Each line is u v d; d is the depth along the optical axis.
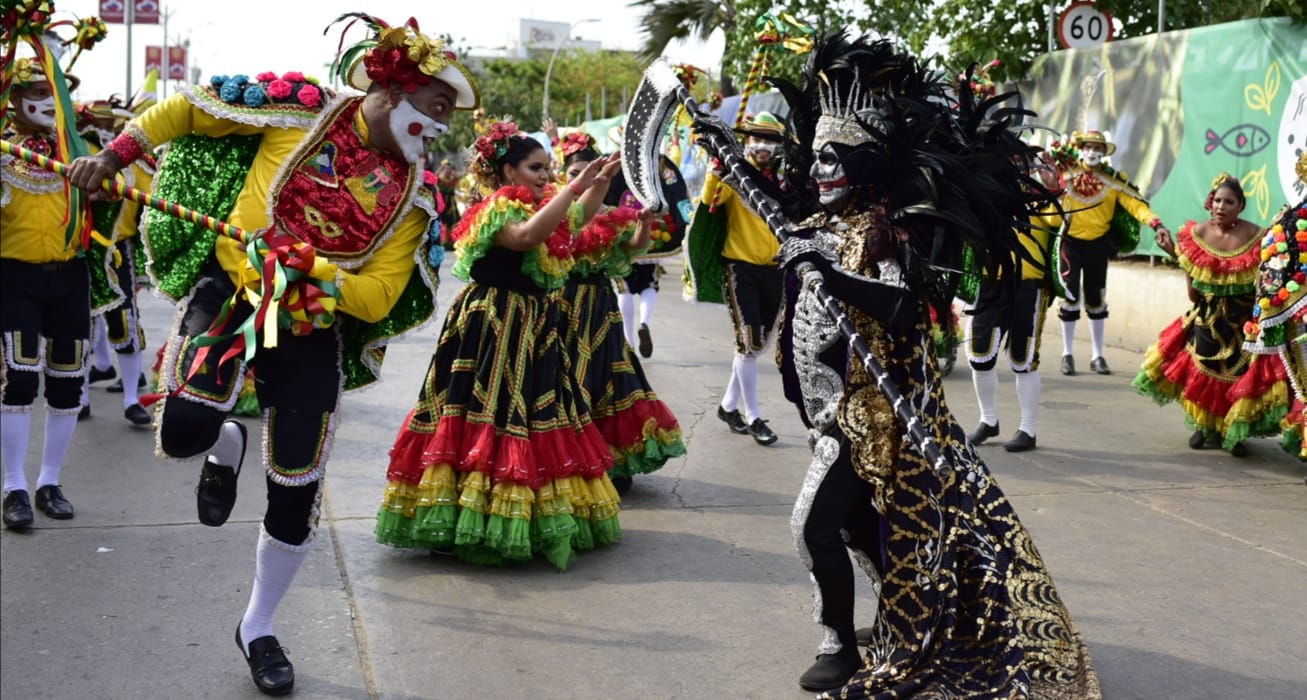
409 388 8.55
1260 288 5.88
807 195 3.73
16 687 3.59
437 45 3.52
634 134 4.24
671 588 4.53
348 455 6.54
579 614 4.26
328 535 5.11
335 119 3.56
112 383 8.64
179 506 5.51
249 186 3.58
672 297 15.59
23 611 4.20
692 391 8.66
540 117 42.59
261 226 3.54
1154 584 4.56
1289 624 4.16
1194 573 4.68
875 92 3.61
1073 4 11.43
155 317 12.39
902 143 3.40
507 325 4.75
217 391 3.49
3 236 5.18
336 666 3.79
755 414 7.00
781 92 3.69
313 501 3.62
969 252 3.95
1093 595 4.44
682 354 10.52
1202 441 6.86
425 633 4.07
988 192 3.41
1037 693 3.22
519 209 4.57
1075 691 3.24
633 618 4.22
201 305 3.62
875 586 3.75
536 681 3.70
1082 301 9.56
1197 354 6.75
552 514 4.68
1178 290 10.16
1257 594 4.45
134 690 3.59
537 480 4.68
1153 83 10.21
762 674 3.75
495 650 3.93
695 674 3.75
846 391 3.44
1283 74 8.81
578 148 6.63
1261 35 9.00
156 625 4.09
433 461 4.68
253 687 3.62
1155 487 6.02
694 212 6.54
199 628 4.07
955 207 3.36
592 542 4.92
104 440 6.86
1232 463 6.53
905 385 3.43
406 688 3.64
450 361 4.80
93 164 3.42
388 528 4.73
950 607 3.33
